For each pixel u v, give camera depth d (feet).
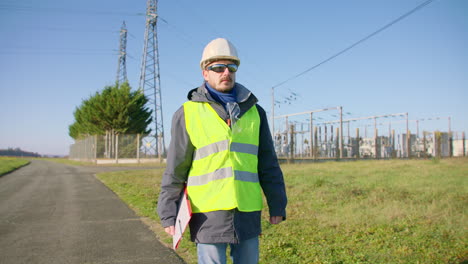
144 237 18.03
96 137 106.83
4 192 38.78
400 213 21.43
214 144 7.11
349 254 14.49
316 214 22.47
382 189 32.17
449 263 13.30
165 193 7.40
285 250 15.01
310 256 14.28
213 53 7.50
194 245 16.14
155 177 51.55
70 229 20.12
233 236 6.89
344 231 18.16
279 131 141.49
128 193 34.71
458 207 23.22
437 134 120.98
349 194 29.91
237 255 7.43
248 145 7.40
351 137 171.73
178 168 7.30
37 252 15.76
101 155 106.42
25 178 56.85
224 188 6.97
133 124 132.67
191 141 7.24
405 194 29.25
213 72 7.54
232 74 7.63
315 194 30.53
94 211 25.73
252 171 7.39
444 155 164.04
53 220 22.79
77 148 152.87
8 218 23.62
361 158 139.33
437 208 22.65
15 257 15.06
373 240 16.29
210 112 7.31
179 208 7.36
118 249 15.98
